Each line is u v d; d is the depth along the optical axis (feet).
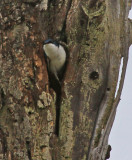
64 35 28.73
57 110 27.35
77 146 26.89
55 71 28.17
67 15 28.27
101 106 27.73
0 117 25.63
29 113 25.73
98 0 27.68
